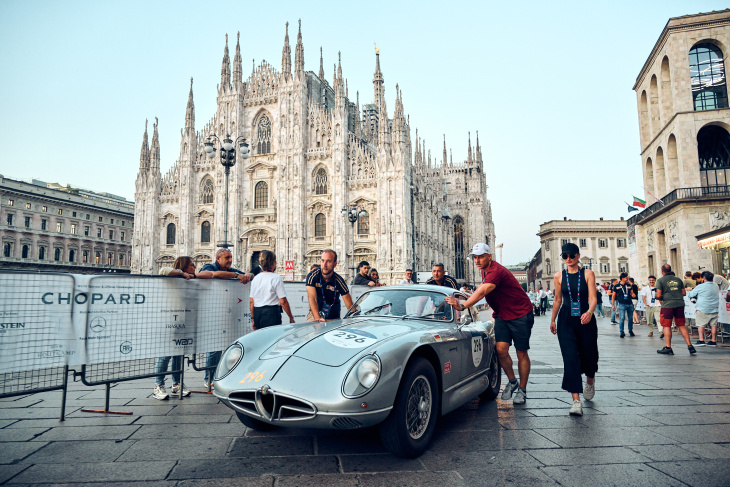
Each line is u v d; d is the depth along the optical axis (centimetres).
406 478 469
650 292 2030
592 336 754
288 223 5406
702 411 725
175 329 815
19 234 7106
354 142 5434
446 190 9506
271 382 512
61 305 670
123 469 490
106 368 732
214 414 720
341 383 491
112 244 8788
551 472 482
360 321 674
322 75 6128
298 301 1398
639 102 4328
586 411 730
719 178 3591
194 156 5991
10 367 614
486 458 527
